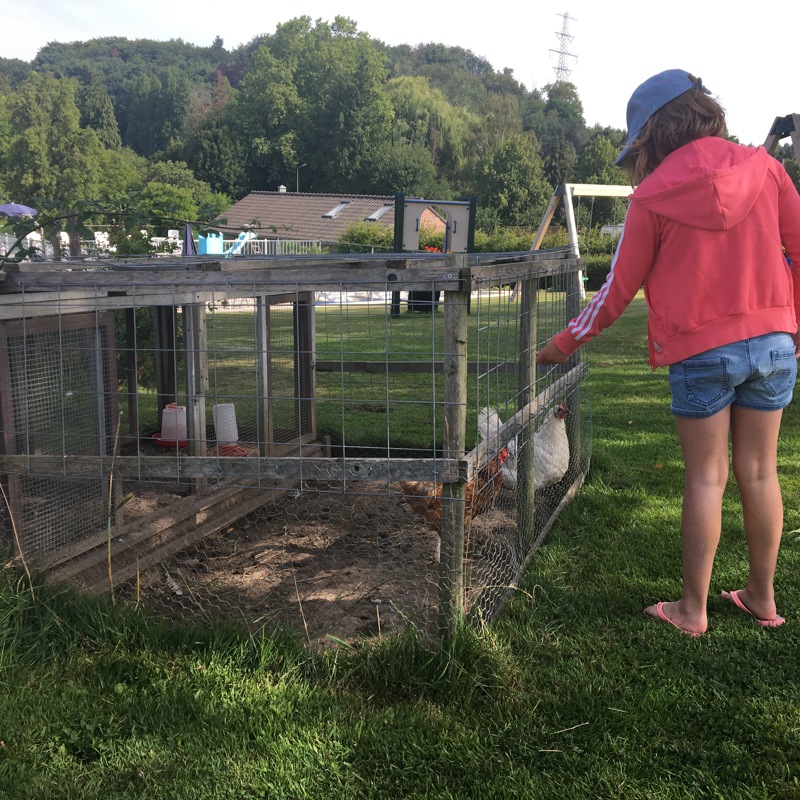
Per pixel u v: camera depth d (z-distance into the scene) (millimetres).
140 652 2820
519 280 3277
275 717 2471
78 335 3541
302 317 5527
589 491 4844
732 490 4715
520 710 2549
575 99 145625
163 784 2199
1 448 3127
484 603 3203
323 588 3617
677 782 2225
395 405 7332
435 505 3637
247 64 155875
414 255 2828
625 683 2695
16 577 3027
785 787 2178
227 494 4379
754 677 2717
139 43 165125
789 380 2912
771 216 2803
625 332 13875
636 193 2857
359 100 89188
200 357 4289
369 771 2277
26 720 2436
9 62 150250
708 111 2830
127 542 3641
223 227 7898
